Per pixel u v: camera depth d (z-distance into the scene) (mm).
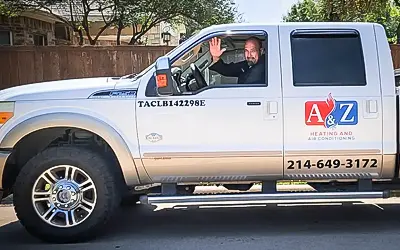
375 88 5059
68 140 5316
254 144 5035
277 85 5051
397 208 6469
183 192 5355
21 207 5000
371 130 5047
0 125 5004
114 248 4969
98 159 5066
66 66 10188
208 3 15586
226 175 5164
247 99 5020
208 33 5203
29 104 5016
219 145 5023
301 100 5020
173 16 15562
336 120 5031
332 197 5145
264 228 5621
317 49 5125
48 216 5059
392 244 4973
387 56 5125
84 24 15273
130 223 5926
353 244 4980
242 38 5184
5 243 5180
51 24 17922
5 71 10109
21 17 15797
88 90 5066
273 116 5020
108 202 5055
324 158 5082
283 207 6609
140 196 5371
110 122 5004
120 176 5281
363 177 5207
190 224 5859
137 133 5023
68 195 5039
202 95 5020
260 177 5188
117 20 15180
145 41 19016
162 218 6156
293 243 5031
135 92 5035
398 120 5055
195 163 5066
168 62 4918
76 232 5055
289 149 5043
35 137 5328
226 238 5258
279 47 5117
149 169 5090
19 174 5023
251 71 5121
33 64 10148
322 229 5547
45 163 5000
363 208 6488
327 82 5070
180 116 5012
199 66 5270
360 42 5133
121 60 10242
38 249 4965
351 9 13703
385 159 5082
